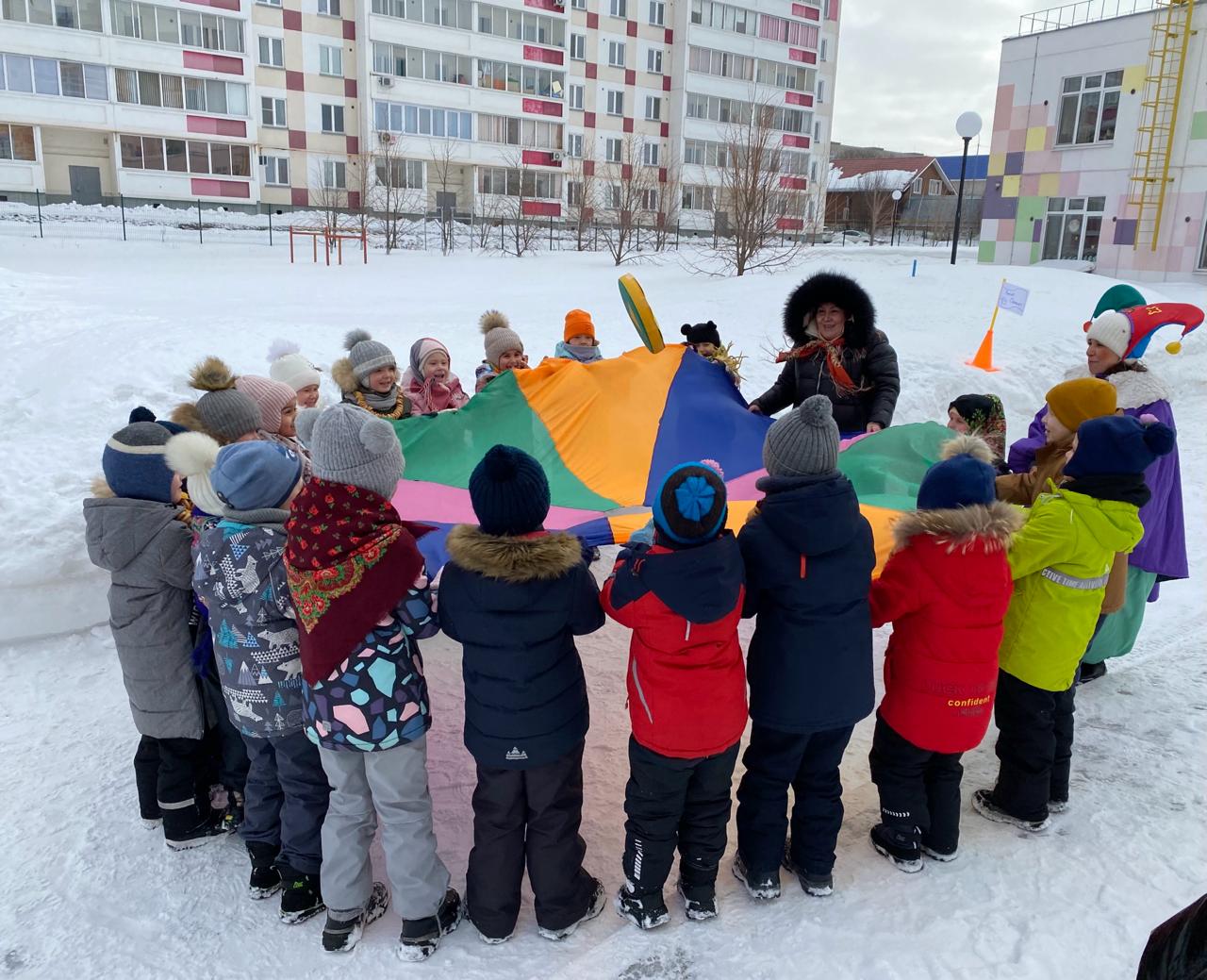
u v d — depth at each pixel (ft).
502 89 139.44
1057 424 10.76
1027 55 77.77
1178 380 36.40
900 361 33.01
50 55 106.63
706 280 62.39
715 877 8.79
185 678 9.48
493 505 7.82
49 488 16.21
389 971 8.16
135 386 21.02
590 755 11.80
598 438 13.21
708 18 156.35
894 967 8.04
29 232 93.45
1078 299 48.85
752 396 28.71
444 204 140.77
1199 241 69.31
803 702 8.45
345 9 127.03
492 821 8.30
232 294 49.67
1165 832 9.93
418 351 17.21
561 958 8.29
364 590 7.88
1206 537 19.62
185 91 116.06
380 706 8.02
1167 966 4.66
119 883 9.38
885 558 9.71
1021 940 8.33
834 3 171.01
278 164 127.03
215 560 8.37
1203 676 13.55
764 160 82.69
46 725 12.34
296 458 8.96
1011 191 81.20
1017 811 10.07
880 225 192.65
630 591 8.04
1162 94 69.36
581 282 62.23
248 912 8.99
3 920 8.80
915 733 8.97
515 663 7.95
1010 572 9.37
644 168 135.03
